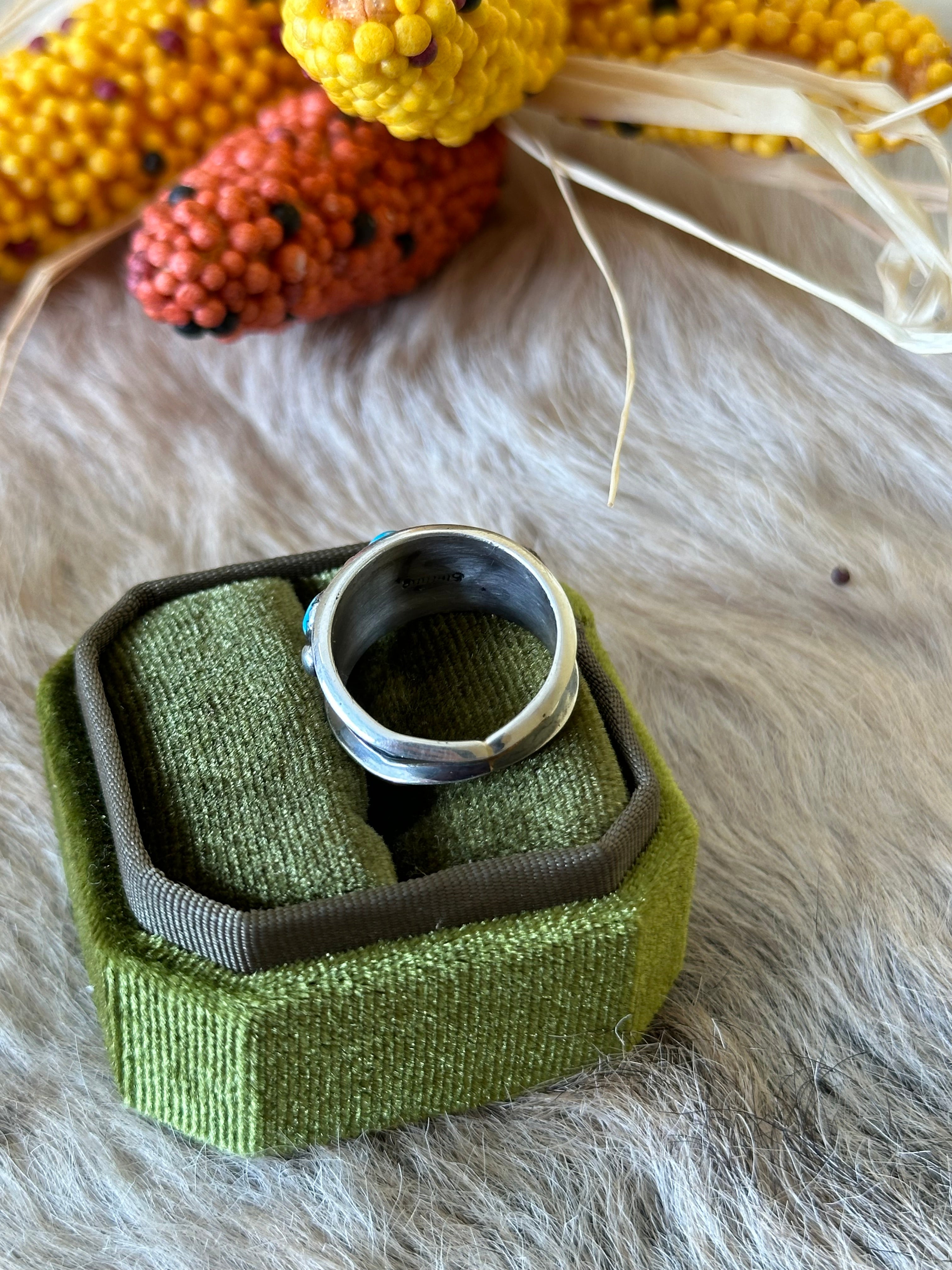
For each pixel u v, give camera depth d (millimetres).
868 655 139
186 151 147
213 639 114
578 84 146
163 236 130
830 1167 110
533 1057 111
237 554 147
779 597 143
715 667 137
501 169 160
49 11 153
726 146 148
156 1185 111
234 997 99
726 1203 109
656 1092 113
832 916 123
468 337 158
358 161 138
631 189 165
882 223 157
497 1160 112
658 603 143
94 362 159
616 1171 111
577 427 154
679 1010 118
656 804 107
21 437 153
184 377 159
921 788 129
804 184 154
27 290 149
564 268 161
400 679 117
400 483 152
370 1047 104
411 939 102
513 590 114
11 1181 111
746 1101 113
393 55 119
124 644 115
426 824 109
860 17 142
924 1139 112
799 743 132
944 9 158
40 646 139
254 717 109
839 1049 117
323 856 103
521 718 104
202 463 153
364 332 159
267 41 145
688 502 149
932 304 144
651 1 144
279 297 136
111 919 104
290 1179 111
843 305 140
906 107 139
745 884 125
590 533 148
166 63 142
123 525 148
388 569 112
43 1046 117
